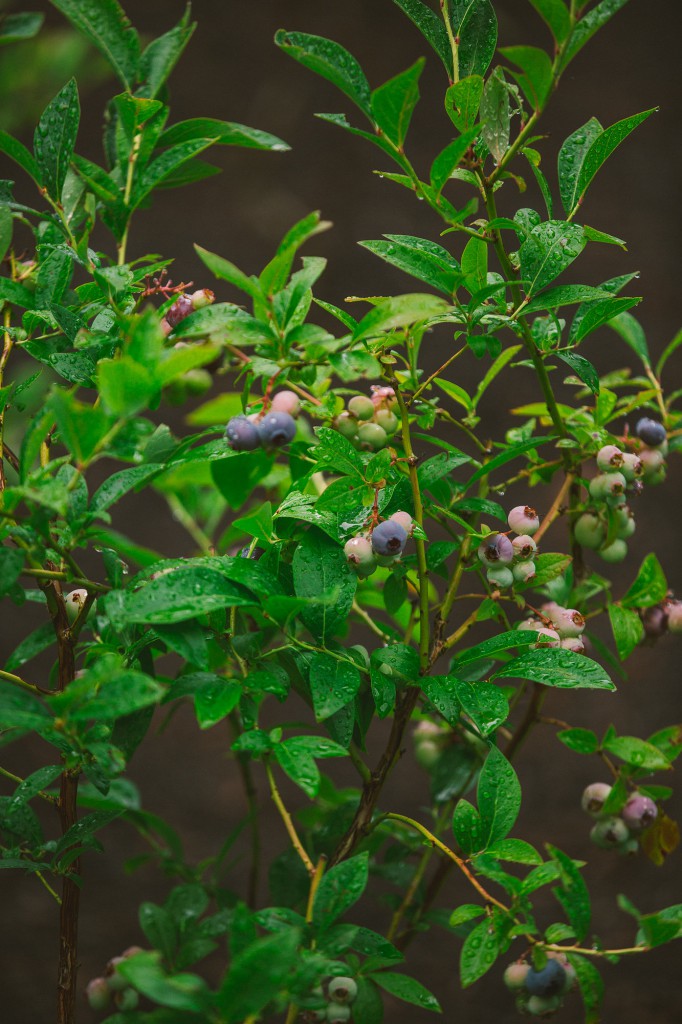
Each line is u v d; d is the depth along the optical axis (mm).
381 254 1452
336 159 5082
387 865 1624
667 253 4594
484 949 1387
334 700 1390
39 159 1458
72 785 1470
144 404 1337
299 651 1421
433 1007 1434
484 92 1442
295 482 1483
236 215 4777
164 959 1503
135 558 1576
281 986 1312
